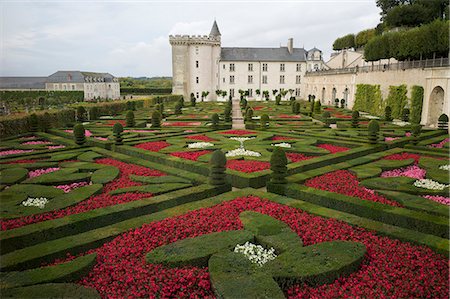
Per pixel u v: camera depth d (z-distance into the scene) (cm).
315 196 1110
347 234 850
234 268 669
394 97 4034
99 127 2852
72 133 2477
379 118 3869
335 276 664
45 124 2798
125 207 995
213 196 1191
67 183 1296
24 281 629
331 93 6538
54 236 857
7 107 4441
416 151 1859
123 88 10612
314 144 2088
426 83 3400
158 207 1048
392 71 4166
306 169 1512
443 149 1866
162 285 641
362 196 1129
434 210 980
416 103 3531
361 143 2038
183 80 8156
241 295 581
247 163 1548
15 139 2317
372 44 4772
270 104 6338
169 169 1459
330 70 6719
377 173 1391
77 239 802
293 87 8550
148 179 1302
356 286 634
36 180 1285
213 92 8394
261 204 1054
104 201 1080
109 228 871
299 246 772
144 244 793
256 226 875
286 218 943
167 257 714
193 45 7994
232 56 8362
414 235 823
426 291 613
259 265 702
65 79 9600
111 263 719
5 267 675
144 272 677
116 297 609
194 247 756
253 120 3544
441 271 684
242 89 8438
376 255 745
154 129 2756
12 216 943
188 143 2130
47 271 662
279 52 8562
